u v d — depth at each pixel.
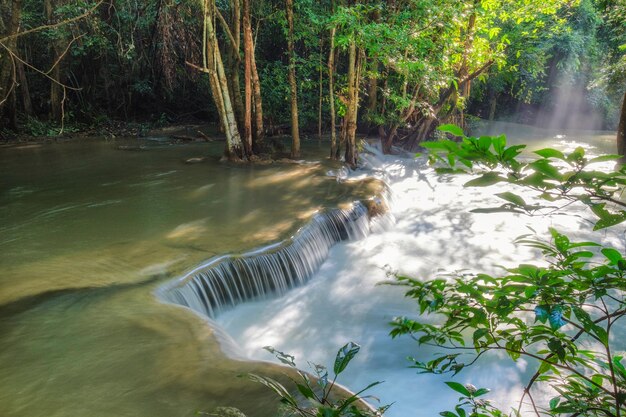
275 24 17.91
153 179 11.94
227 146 13.88
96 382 4.31
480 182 1.49
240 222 8.80
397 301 7.87
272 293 7.59
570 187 1.46
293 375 4.22
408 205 12.84
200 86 21.58
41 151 15.89
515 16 16.83
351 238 9.93
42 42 19.09
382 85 18.00
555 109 29.78
